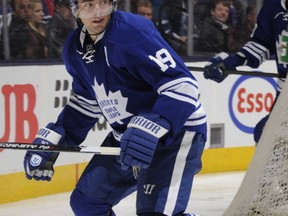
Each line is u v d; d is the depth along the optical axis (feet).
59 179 24.97
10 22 24.64
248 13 31.76
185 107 11.09
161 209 11.35
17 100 23.56
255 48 19.30
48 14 25.89
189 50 30.04
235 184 26.94
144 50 11.22
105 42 11.41
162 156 11.61
